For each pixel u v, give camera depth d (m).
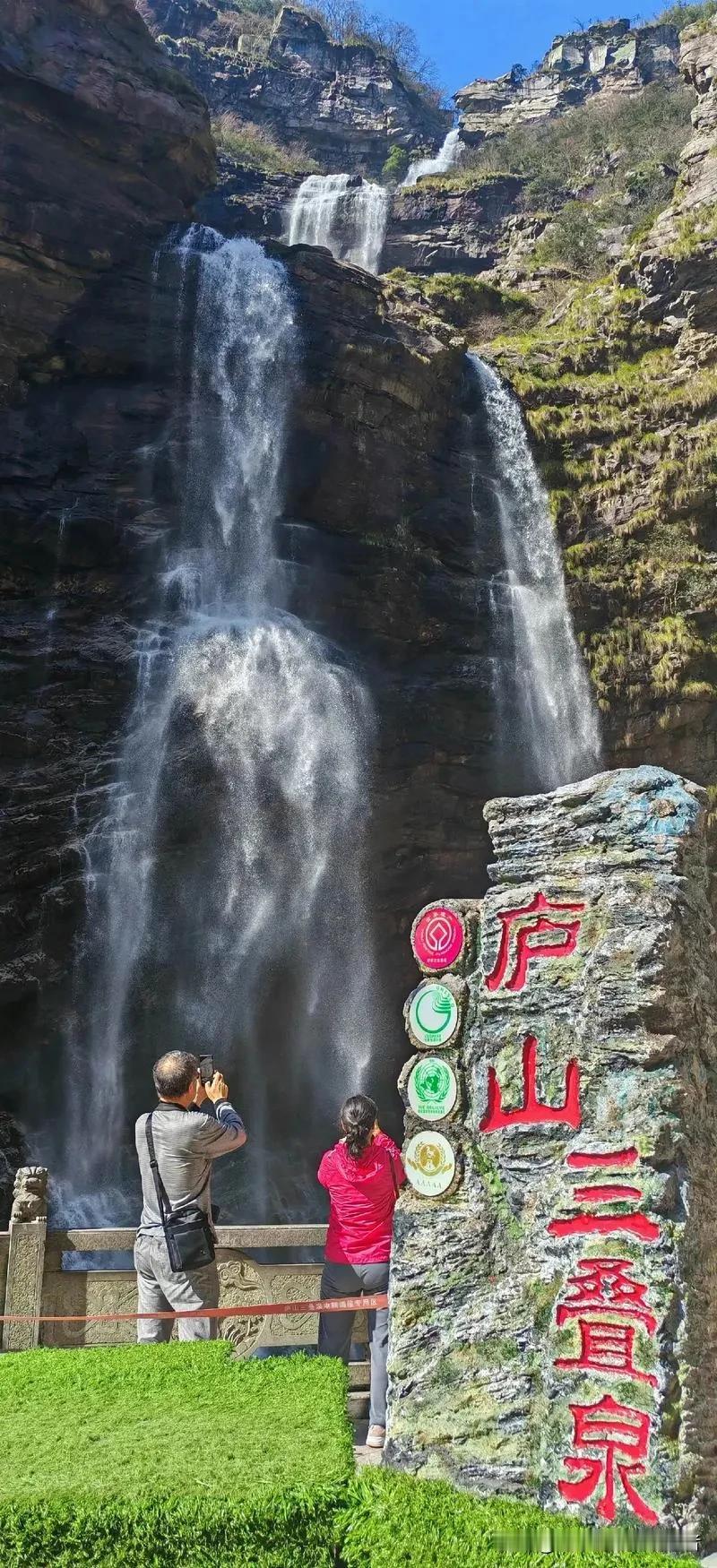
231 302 22.44
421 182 47.53
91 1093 18.16
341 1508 2.86
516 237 42.62
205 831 19.52
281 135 59.69
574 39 66.38
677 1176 3.77
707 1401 3.62
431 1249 4.20
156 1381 3.69
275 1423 3.31
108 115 22.03
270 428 22.00
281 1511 2.79
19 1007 17.23
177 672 19.67
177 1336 4.98
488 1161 4.23
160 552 20.47
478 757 22.27
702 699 22.92
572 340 26.81
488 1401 3.93
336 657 21.61
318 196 45.22
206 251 22.91
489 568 23.84
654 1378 3.55
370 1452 5.06
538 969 4.27
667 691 22.89
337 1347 5.35
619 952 4.02
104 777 18.64
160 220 23.20
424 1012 4.48
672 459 23.94
